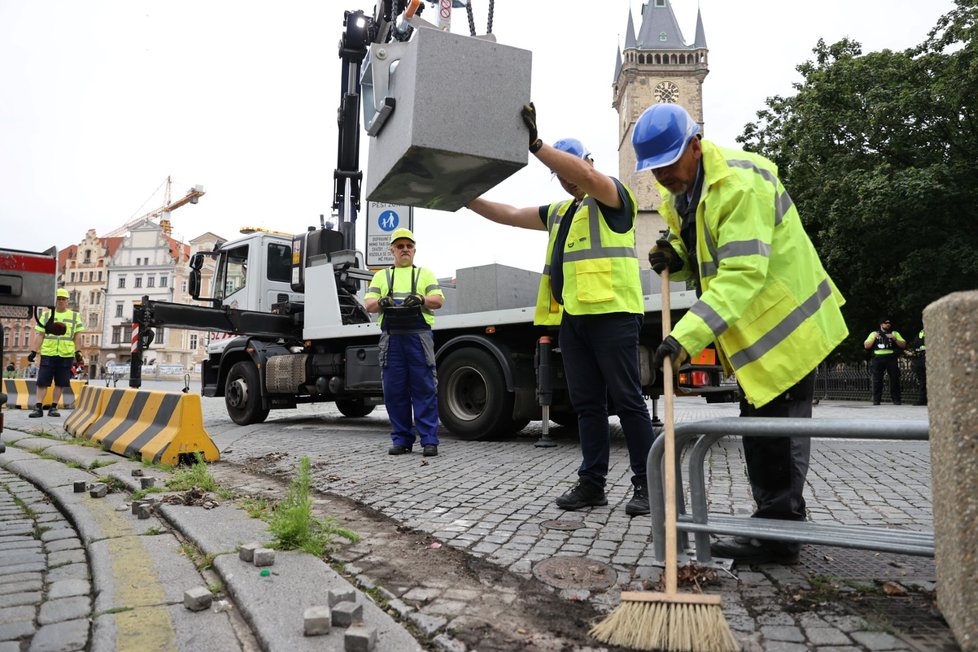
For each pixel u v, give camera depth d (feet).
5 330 16.92
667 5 238.48
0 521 11.39
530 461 17.51
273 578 7.76
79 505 11.88
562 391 22.31
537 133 8.28
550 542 9.70
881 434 6.13
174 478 13.69
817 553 8.96
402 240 19.12
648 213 190.90
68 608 7.25
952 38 62.85
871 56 66.33
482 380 22.75
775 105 80.89
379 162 8.66
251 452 19.30
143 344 25.82
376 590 7.65
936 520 5.61
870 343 47.32
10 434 23.57
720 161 7.95
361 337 26.05
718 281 7.50
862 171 61.62
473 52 7.77
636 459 11.46
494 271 22.15
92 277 286.25
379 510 11.79
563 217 12.30
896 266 66.08
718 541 9.04
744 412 8.70
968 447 5.11
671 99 229.25
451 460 17.70
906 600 7.19
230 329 27.32
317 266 27.43
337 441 22.27
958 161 61.41
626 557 8.91
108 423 20.12
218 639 6.40
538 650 6.20
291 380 27.37
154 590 7.61
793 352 7.77
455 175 8.38
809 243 8.31
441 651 6.20
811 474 15.51
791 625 6.61
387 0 26.91
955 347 5.18
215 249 32.19
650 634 6.17
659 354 7.33
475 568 8.52
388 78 8.30
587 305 11.24
